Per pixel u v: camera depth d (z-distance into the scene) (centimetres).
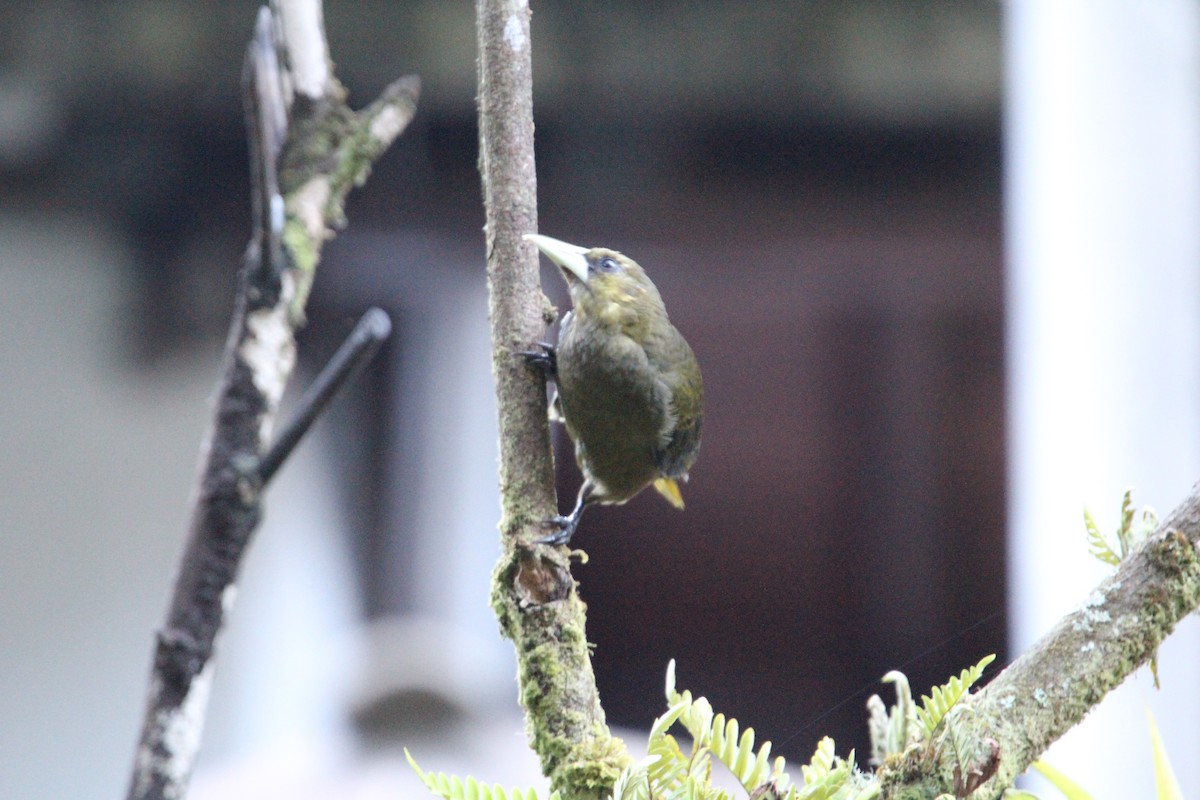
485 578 1076
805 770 292
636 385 566
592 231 1047
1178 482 903
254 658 1044
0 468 1078
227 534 443
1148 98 928
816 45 1000
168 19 998
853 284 1074
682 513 1145
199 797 920
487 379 1081
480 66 399
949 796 267
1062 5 952
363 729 929
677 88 1009
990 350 1070
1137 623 276
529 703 328
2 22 991
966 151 1044
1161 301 922
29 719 1063
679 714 279
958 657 1072
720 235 1056
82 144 1030
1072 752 782
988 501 1082
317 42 511
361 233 1050
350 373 451
